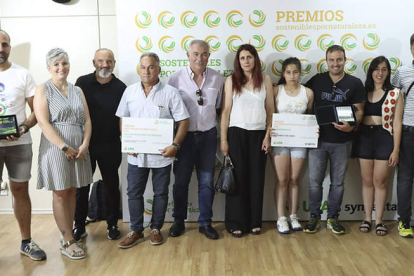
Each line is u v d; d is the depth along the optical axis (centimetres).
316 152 339
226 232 349
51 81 290
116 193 334
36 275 271
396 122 325
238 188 334
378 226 344
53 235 344
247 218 346
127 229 360
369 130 334
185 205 344
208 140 330
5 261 293
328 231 350
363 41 355
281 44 357
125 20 355
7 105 282
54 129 282
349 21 353
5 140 280
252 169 334
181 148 328
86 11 379
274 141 335
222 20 354
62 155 283
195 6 352
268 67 360
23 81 290
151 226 329
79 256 296
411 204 351
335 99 328
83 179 295
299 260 291
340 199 344
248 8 353
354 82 327
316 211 348
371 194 347
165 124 310
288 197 359
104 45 384
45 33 381
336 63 320
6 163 291
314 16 353
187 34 356
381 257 296
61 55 283
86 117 303
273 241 328
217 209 378
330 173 347
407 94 327
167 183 321
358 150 342
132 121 310
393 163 328
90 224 372
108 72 317
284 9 353
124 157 371
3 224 371
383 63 318
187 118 314
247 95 327
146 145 311
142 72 301
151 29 355
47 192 401
